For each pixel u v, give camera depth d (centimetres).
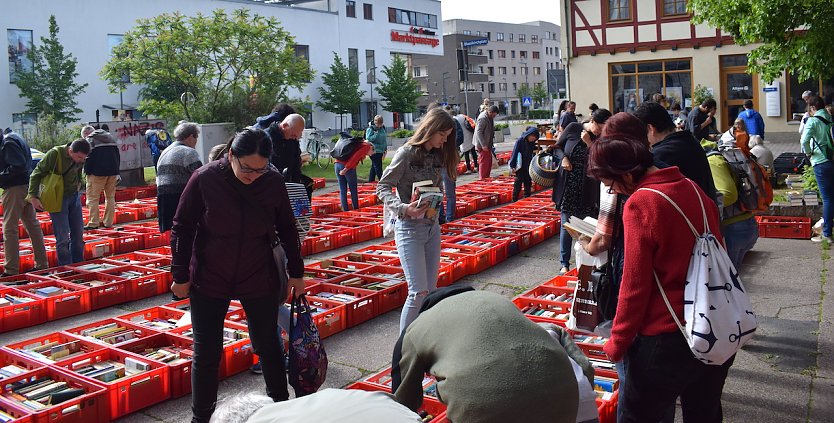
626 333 319
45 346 596
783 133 2412
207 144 2002
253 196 429
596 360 535
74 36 4125
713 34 2478
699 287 309
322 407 231
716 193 430
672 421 386
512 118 10444
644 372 323
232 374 559
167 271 834
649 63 2597
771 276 779
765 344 578
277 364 457
